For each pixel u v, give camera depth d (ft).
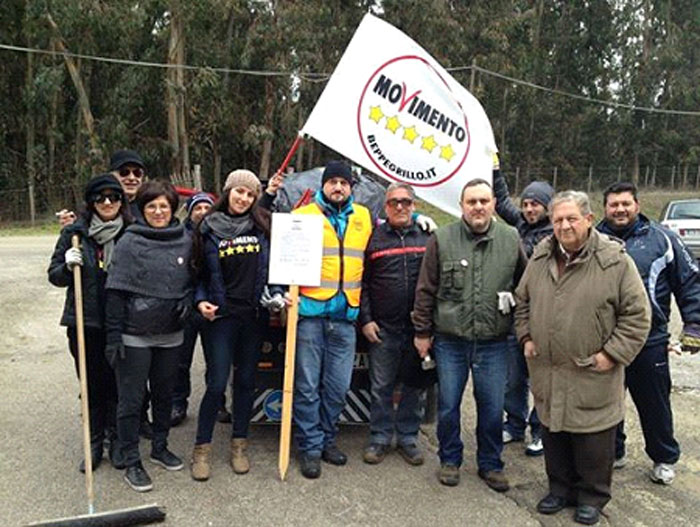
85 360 12.71
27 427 15.35
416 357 13.74
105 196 12.71
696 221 41.93
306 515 11.76
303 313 13.24
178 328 12.67
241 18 91.45
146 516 11.26
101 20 76.74
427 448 14.98
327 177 13.19
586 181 119.96
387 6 91.50
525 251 14.44
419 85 14.40
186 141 86.79
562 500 12.10
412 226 13.76
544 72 114.73
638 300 11.02
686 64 131.44
